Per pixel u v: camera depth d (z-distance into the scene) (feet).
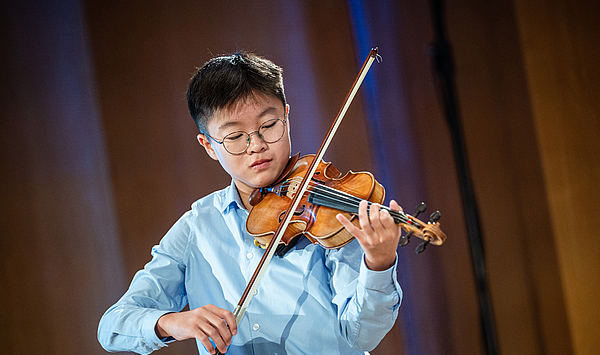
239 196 10.13
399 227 7.49
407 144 20.99
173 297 9.96
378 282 7.80
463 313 21.16
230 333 7.79
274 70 9.81
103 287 18.07
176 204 18.80
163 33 18.98
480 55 22.63
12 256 17.44
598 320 23.56
